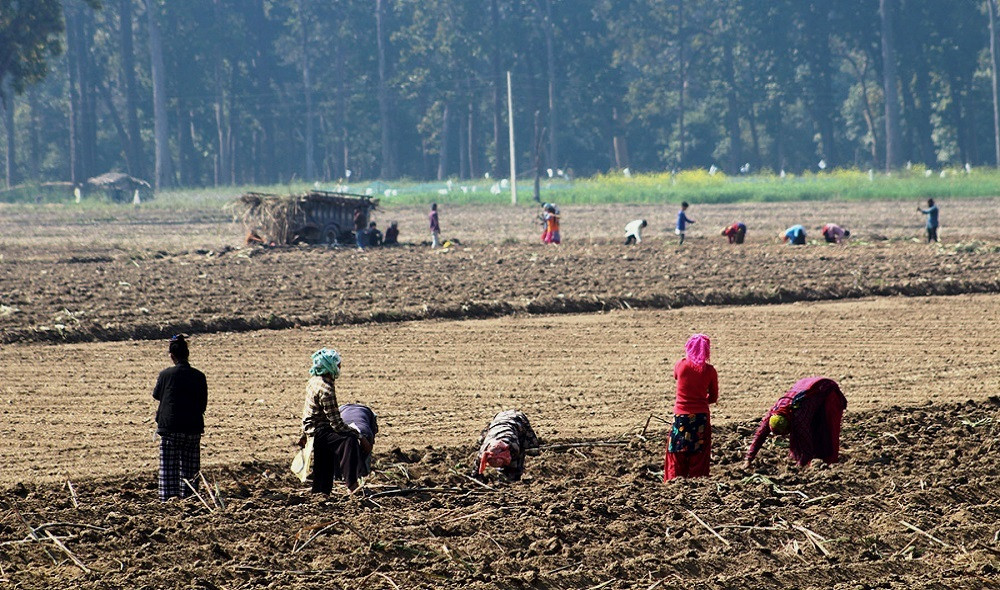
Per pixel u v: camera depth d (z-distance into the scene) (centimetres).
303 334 7719
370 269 11231
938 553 3225
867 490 3844
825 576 3044
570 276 10356
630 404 5647
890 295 9281
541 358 6875
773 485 3881
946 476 3947
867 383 6062
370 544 3209
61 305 8694
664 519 3488
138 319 7925
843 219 17938
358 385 6131
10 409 5547
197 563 3084
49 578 2978
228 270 11288
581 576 3014
